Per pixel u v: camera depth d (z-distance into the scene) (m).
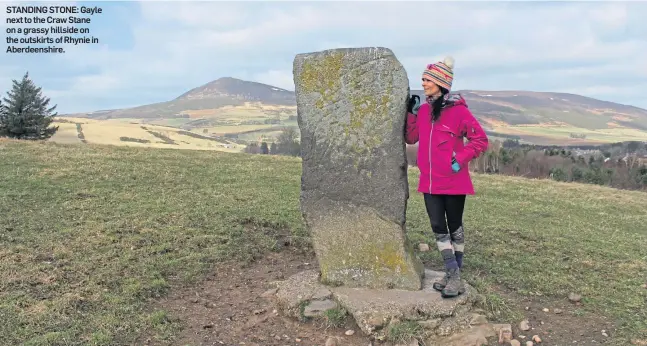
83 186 10.41
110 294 5.57
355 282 5.50
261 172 14.36
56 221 7.88
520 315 5.40
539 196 14.50
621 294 6.16
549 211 12.01
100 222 7.96
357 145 5.53
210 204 9.68
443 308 5.02
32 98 34.12
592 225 10.66
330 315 5.05
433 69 4.88
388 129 5.45
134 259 6.62
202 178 12.61
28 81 34.31
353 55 5.47
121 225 7.84
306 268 6.88
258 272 6.69
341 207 5.61
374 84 5.45
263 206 9.77
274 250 7.55
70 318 4.96
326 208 5.64
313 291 5.42
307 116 5.59
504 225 9.66
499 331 4.91
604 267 7.26
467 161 4.86
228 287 6.14
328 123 5.56
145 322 5.04
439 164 4.93
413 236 8.42
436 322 4.88
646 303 5.89
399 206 5.48
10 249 6.54
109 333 4.74
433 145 4.95
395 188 5.48
